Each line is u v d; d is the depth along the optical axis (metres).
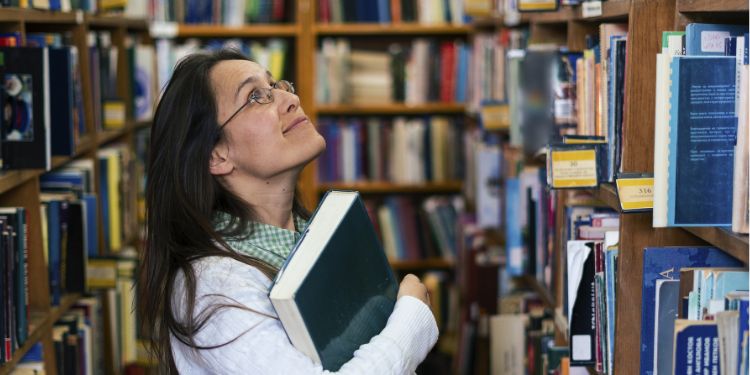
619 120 1.76
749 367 1.21
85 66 3.17
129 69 4.04
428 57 5.14
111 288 3.05
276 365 1.49
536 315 2.73
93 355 3.03
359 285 1.61
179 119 1.68
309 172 5.13
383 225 5.21
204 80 1.70
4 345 2.09
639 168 1.70
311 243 1.53
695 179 1.43
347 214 1.60
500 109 3.33
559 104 2.20
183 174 1.68
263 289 1.57
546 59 2.48
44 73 2.21
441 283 5.01
